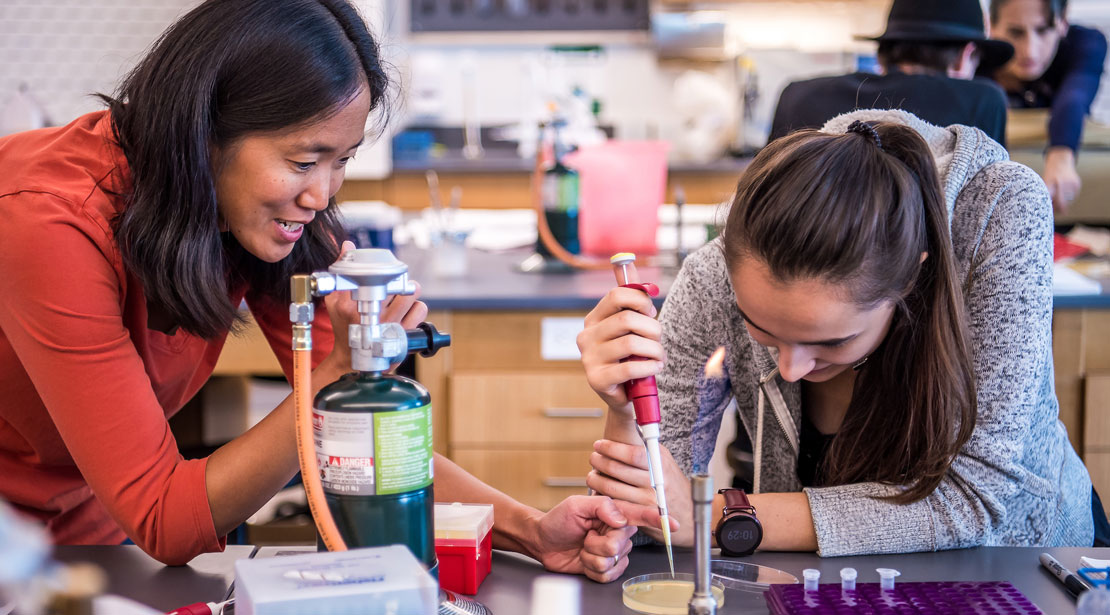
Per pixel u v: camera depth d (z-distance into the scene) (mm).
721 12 5680
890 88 2211
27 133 1253
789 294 1114
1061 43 3428
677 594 1088
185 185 1154
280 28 1127
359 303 989
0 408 1309
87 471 1148
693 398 1498
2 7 5000
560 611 1063
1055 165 3189
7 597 766
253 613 824
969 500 1250
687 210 5145
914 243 1142
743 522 1224
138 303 1246
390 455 973
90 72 5074
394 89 1400
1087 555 1214
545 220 3055
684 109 5566
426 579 867
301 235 1359
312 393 1088
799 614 998
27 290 1106
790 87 2301
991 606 1013
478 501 1299
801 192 1097
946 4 2402
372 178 5148
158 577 1170
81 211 1145
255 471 1138
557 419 2719
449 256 2977
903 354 1277
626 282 1169
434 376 2719
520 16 5730
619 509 1223
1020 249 1289
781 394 1453
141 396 1153
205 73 1122
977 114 2199
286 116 1127
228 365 2682
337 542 960
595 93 5613
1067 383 2654
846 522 1228
